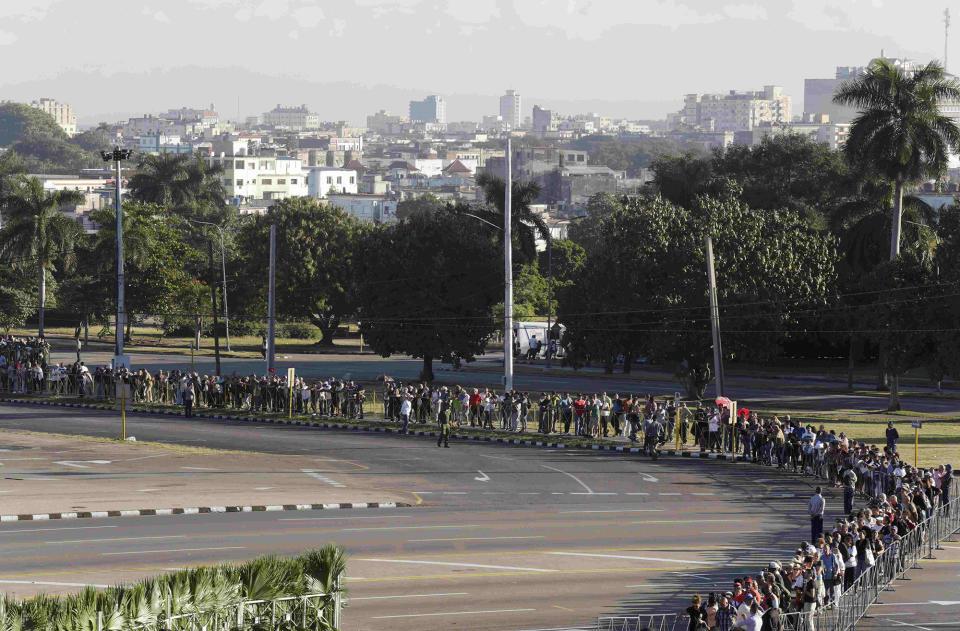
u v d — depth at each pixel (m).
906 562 34.09
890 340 73.75
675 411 59.50
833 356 104.69
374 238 90.69
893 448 50.59
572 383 89.75
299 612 22.45
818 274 80.12
